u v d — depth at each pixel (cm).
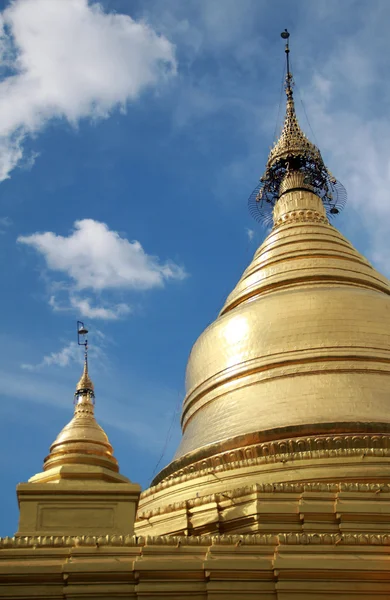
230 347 4406
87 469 3117
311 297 4388
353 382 4025
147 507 3844
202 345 4597
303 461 3556
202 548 2655
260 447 3712
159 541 2670
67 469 3106
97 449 3772
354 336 4216
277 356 4216
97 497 2950
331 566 2556
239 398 4175
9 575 2506
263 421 3922
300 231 5112
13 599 2492
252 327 4381
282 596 2519
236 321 4469
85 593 2509
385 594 2553
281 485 3228
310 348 4188
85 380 4469
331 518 3089
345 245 5066
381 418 3834
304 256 4906
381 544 2706
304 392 4009
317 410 3900
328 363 4119
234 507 3275
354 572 2559
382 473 3441
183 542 2673
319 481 3469
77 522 2895
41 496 2933
